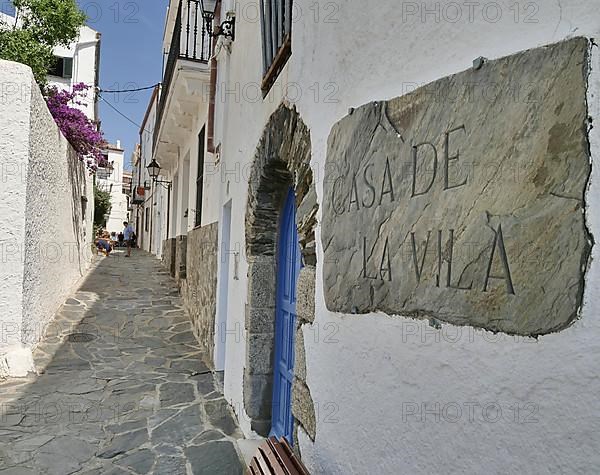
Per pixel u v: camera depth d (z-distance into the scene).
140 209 30.70
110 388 4.64
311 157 2.33
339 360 1.91
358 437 1.73
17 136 4.85
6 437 3.46
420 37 1.50
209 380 5.05
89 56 15.99
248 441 3.51
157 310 8.43
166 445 3.45
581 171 0.97
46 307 6.32
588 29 0.99
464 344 1.23
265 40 3.35
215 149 5.84
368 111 1.75
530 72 1.10
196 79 6.78
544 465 0.99
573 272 0.97
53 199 6.58
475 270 1.20
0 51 6.35
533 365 1.03
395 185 1.57
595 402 0.91
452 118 1.33
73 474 2.99
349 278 1.84
